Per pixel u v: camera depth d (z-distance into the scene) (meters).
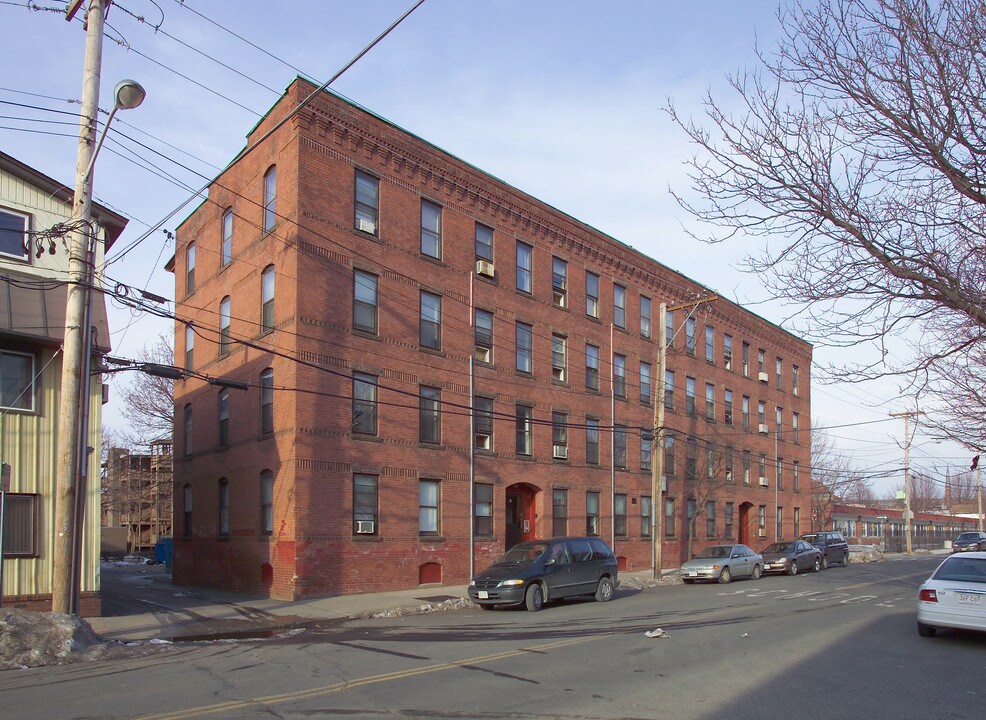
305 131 22.92
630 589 25.45
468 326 27.19
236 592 24.03
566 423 30.42
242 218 25.70
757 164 8.71
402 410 24.56
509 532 28.95
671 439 37.62
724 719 8.00
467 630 15.11
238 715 8.03
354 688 9.34
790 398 50.00
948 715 8.34
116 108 13.02
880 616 17.11
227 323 26.41
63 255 17.12
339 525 22.36
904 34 8.01
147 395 44.59
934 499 108.88
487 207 28.59
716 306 42.25
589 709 8.34
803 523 50.25
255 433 23.88
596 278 33.94
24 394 16.34
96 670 10.88
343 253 23.45
